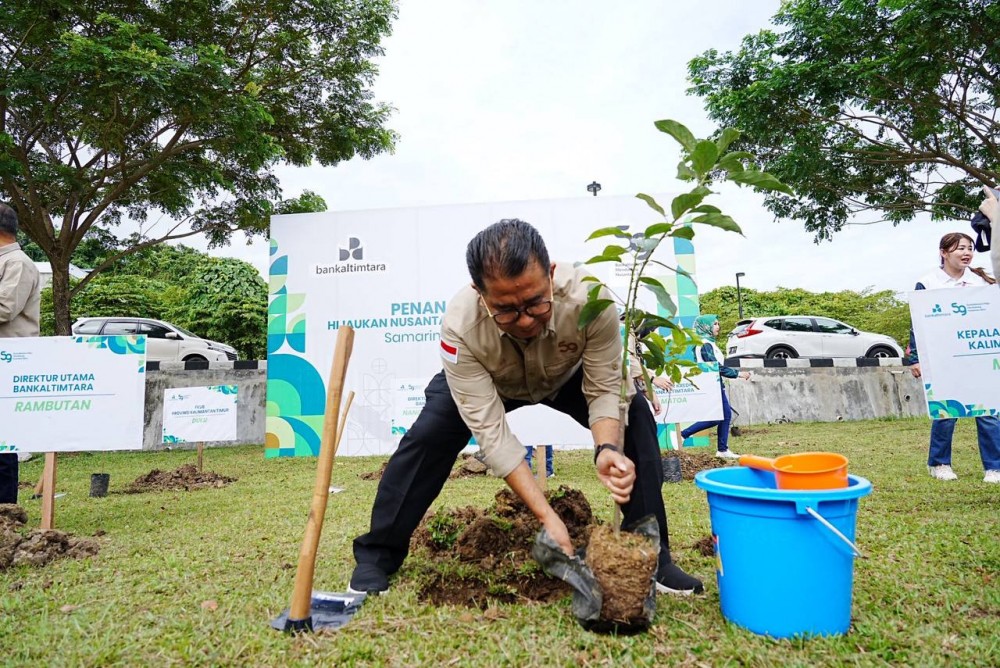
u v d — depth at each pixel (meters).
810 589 1.68
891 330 18.31
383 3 8.91
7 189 8.34
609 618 1.73
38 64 7.14
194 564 2.68
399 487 2.25
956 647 1.63
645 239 1.75
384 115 10.00
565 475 5.46
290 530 3.36
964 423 8.48
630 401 2.07
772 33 9.02
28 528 3.32
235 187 9.85
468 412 2.01
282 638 1.79
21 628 1.98
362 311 6.18
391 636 1.79
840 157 9.43
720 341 15.05
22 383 3.51
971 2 7.32
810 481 1.77
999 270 2.29
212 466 7.03
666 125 1.71
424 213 6.19
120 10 7.63
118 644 1.79
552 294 1.90
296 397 6.15
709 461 5.67
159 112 7.60
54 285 8.77
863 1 7.97
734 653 1.61
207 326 15.91
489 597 2.08
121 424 3.50
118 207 9.85
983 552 2.47
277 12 8.35
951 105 8.38
